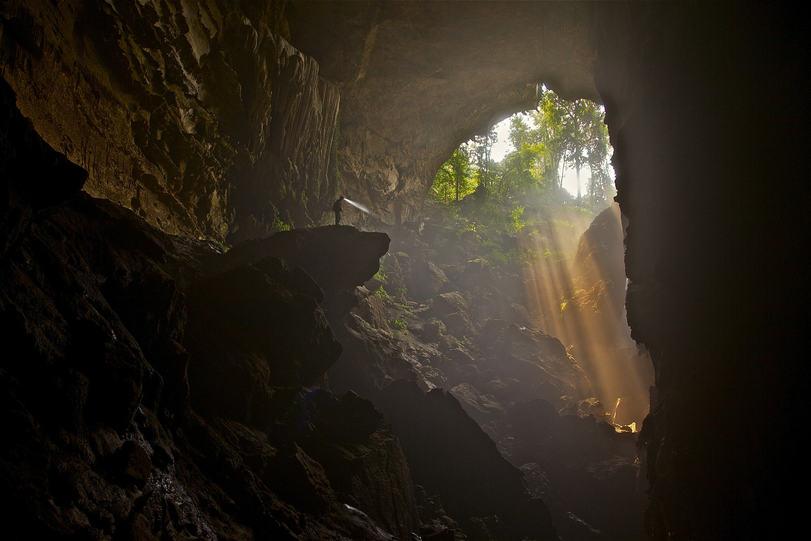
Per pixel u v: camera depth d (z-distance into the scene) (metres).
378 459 11.86
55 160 5.34
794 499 7.28
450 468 15.53
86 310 5.77
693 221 11.15
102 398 5.53
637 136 14.79
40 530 4.03
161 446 6.43
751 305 8.75
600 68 19.53
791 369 7.49
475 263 37.62
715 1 9.89
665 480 12.72
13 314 4.80
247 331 10.33
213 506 6.81
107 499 4.86
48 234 6.54
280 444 10.02
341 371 16.22
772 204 8.22
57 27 11.77
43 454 4.45
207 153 17.89
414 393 16.27
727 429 9.36
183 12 16.30
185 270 10.84
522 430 21.38
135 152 14.79
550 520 15.40
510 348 27.66
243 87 19.94
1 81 4.94
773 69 8.22
